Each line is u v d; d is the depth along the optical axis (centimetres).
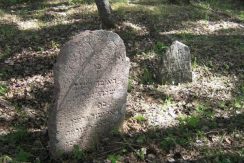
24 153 256
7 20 507
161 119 310
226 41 477
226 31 511
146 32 482
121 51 271
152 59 411
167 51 364
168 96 345
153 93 349
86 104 264
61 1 595
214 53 439
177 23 519
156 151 268
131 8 548
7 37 456
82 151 268
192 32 498
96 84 264
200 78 383
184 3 600
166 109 324
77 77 253
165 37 473
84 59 252
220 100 345
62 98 250
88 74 257
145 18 523
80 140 270
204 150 273
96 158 262
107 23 480
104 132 283
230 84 376
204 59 420
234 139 289
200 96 349
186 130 295
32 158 259
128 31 479
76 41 246
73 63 248
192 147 275
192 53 432
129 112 317
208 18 546
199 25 523
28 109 317
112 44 263
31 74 373
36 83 358
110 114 281
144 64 400
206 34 496
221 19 554
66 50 244
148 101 336
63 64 244
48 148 268
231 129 300
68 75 248
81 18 521
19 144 272
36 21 508
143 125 300
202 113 321
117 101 282
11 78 365
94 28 488
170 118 312
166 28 501
